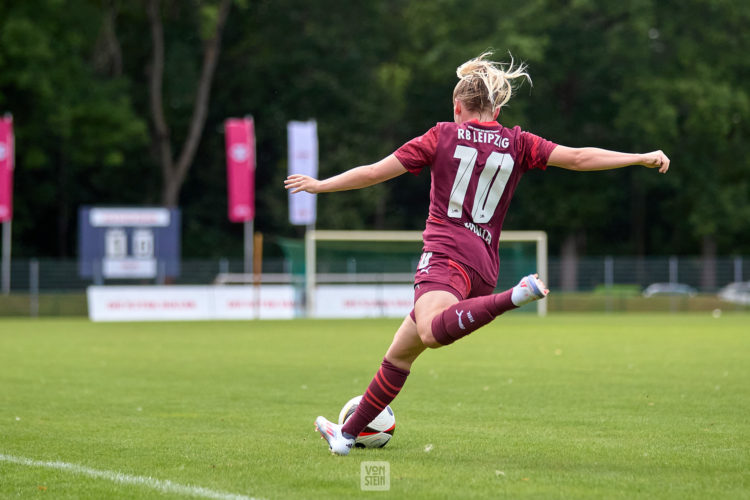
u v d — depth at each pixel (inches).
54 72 4938.5
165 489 598.9
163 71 5959.6
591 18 5826.8
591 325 3149.6
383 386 693.9
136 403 1092.5
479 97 650.2
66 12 5113.2
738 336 2496.3
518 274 4416.8
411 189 6437.0
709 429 876.0
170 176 5615.2
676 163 5895.7
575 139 6058.1
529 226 6136.8
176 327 3056.1
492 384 1301.7
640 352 1920.5
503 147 640.4
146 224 4062.5
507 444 784.3
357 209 5807.1
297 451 745.6
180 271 4247.0
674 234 6707.7
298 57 5999.0
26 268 4205.2
